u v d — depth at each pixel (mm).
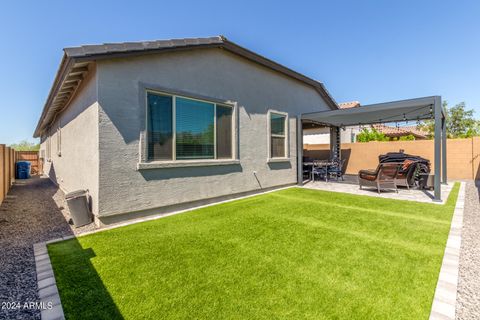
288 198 7949
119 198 5324
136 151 5570
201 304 2557
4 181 8594
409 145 13688
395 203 7109
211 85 7234
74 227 5188
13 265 3518
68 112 8570
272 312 2418
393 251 3824
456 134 23359
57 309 2498
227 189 7727
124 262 3510
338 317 2342
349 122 12617
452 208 6477
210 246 4059
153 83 5855
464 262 3467
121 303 2588
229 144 7883
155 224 5281
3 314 2455
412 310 2443
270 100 9438
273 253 3770
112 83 5199
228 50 7738
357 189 9641
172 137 6316
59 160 10984
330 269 3268
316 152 16859
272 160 9414
